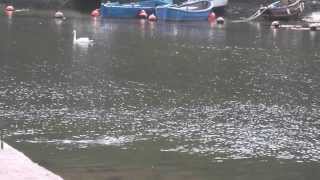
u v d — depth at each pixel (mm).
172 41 45469
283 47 43656
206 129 19047
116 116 20562
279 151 16625
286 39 49562
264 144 17391
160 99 23688
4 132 17922
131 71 30453
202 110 21906
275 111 22094
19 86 25562
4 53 36125
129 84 26734
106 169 14086
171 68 31875
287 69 32750
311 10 76938
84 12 71875
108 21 61844
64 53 36812
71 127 18859
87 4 77875
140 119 20219
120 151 15961
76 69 30672
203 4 67812
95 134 17969
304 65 34469
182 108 22141
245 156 15977
